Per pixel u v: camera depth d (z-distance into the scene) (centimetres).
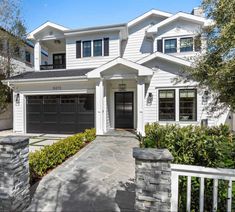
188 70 696
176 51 1335
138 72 998
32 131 1319
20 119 1322
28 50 1838
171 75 1138
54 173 546
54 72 1385
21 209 364
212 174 294
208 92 672
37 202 395
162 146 366
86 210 365
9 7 1363
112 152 764
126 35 1454
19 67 1638
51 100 1288
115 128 1287
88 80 1159
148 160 291
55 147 630
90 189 451
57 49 1723
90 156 713
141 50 1488
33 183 482
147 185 292
